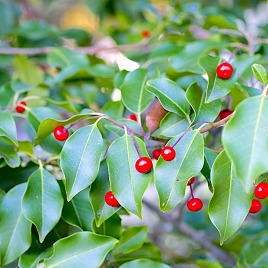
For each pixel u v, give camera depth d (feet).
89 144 1.21
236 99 1.38
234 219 1.17
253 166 1.04
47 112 1.44
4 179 1.40
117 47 1.95
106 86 1.71
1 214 1.28
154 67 1.76
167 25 1.93
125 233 1.39
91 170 1.20
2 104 1.56
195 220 2.33
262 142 1.05
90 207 1.32
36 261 1.28
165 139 1.29
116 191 1.17
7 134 1.30
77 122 1.26
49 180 1.28
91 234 1.25
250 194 1.17
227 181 1.18
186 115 1.26
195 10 1.88
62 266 1.23
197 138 1.18
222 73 1.25
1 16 2.36
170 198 1.16
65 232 1.36
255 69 1.17
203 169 1.23
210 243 2.01
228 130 1.06
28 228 1.27
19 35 2.14
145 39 2.01
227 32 1.87
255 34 1.88
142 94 1.35
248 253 1.62
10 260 1.25
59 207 1.26
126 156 1.20
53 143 1.37
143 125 1.38
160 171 1.17
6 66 2.16
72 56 1.81
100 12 2.68
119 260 1.39
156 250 1.41
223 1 2.86
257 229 2.06
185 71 1.45
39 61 2.01
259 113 1.07
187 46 1.62
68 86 1.72
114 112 1.46
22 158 1.44
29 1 3.11
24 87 1.65
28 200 1.25
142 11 2.56
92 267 1.23
